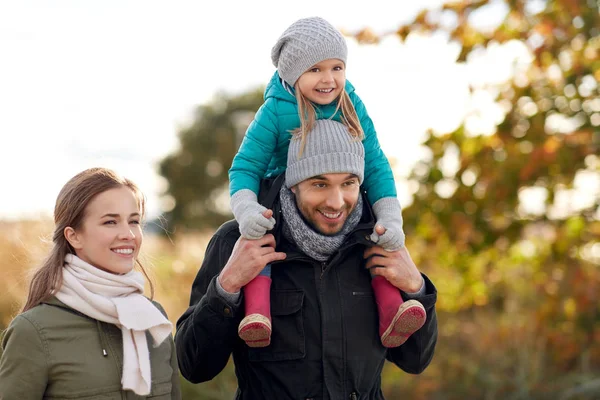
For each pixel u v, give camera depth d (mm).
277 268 2781
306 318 2725
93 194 2523
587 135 6520
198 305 2764
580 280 6582
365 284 2824
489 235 6852
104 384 2418
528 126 6691
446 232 6785
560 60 6688
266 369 2746
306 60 2725
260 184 2895
